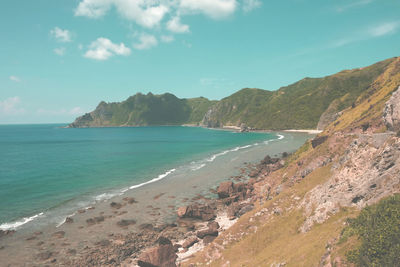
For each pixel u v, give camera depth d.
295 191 32.69
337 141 43.59
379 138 23.11
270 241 25.31
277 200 32.59
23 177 72.19
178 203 50.44
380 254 12.38
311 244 18.55
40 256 30.66
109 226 39.50
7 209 46.28
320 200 24.19
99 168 85.19
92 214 44.28
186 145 160.12
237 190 55.16
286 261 18.53
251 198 49.56
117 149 142.12
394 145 19.48
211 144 163.62
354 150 28.17
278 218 28.17
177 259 30.23
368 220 14.60
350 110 82.75
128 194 55.94
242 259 24.77
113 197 53.72
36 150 140.50
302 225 23.97
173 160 100.56
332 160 39.41
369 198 19.00
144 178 70.56
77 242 34.28
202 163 92.62
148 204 49.72
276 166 68.75
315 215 22.69
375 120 49.41
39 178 70.94
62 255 31.03
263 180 56.28
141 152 127.44
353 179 21.97
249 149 128.25
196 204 49.78
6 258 30.23
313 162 40.75
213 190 58.94
